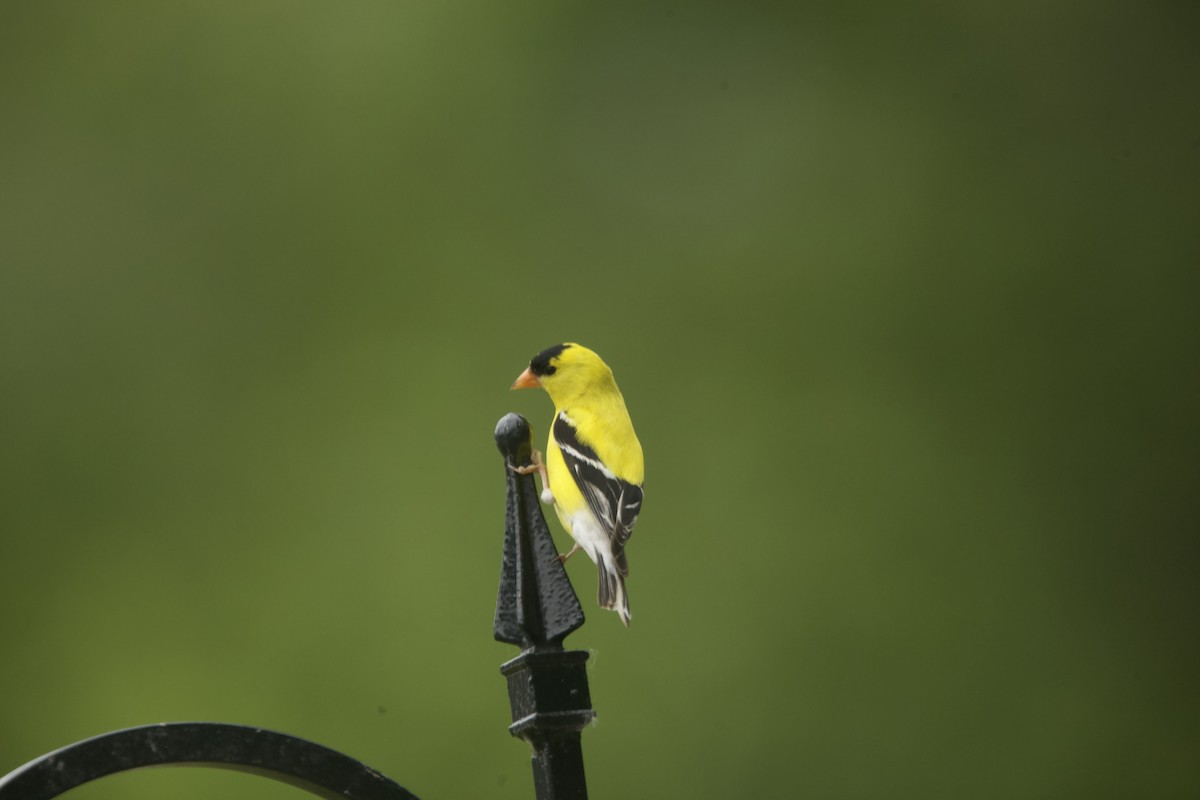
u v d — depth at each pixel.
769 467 13.81
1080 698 13.43
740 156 15.34
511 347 13.92
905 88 15.83
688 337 14.32
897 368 14.47
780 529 13.52
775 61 15.79
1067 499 14.24
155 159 14.75
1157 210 15.26
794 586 13.27
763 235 14.89
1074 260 15.09
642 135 15.24
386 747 11.68
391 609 12.30
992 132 15.67
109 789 10.55
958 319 14.76
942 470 14.05
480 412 13.41
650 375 14.15
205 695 11.99
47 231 14.34
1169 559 13.98
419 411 13.42
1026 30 16.12
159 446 13.33
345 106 15.05
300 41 15.27
